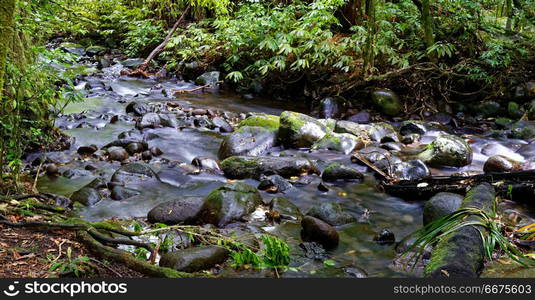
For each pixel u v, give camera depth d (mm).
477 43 7293
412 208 3697
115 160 4645
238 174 4340
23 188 3521
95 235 2602
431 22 7156
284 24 8102
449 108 6832
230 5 10508
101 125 5969
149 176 4207
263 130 5285
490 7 9555
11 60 3693
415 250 2857
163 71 9672
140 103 6648
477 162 4828
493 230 2568
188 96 8016
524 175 3547
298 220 3395
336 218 3391
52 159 4473
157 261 2672
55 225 2660
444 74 6816
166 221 3270
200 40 9531
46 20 4242
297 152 5145
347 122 5930
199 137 5648
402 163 4406
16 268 2236
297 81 7926
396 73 6793
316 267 2732
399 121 6652
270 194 3945
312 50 7609
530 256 2729
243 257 2670
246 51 8570
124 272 2365
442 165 4684
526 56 6926
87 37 12102
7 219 2709
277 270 2662
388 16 7855
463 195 3617
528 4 7906
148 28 10727
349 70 7328
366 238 3168
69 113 6383
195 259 2564
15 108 3432
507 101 6688
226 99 7891
